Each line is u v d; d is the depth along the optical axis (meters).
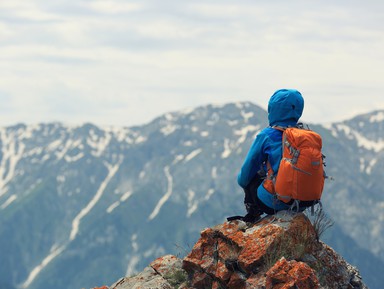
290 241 11.80
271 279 11.04
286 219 12.12
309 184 11.55
